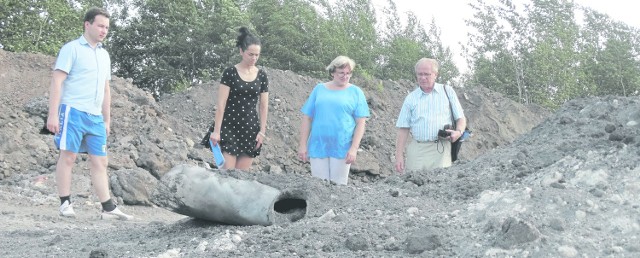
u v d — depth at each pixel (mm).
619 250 4012
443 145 7277
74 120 7250
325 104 7297
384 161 17328
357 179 16422
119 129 13602
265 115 7855
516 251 4086
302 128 7547
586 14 30391
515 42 29719
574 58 28938
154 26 36656
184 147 13633
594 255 3996
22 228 7098
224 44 34219
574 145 5773
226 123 7594
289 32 32125
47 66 16391
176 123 15617
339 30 32500
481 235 4379
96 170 7664
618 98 6676
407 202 5375
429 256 4230
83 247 5453
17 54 16500
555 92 28719
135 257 4848
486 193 5105
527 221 4246
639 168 4777
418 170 6414
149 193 10469
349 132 7328
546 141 6234
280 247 4633
